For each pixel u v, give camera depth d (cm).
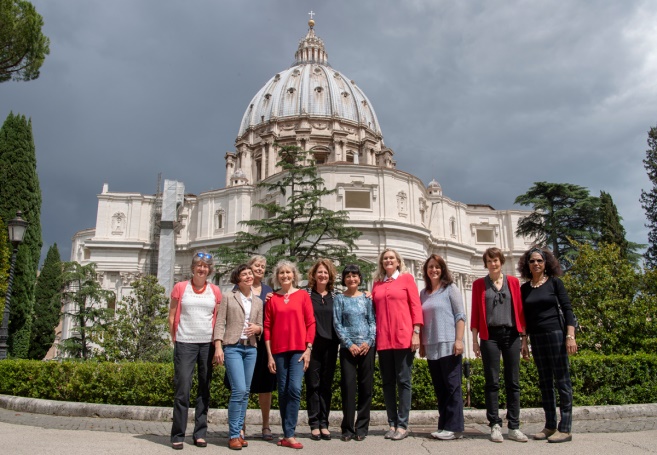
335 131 7094
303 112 7519
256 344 814
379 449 722
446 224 6044
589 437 810
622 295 2161
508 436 804
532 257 852
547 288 838
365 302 856
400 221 4775
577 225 4209
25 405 1182
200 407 757
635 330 2008
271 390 845
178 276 5753
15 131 2633
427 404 1172
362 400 820
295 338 791
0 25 2227
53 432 848
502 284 838
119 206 5931
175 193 5347
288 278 831
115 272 5681
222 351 775
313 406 820
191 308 783
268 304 832
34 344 4444
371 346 830
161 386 1217
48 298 4631
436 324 840
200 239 5750
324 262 887
